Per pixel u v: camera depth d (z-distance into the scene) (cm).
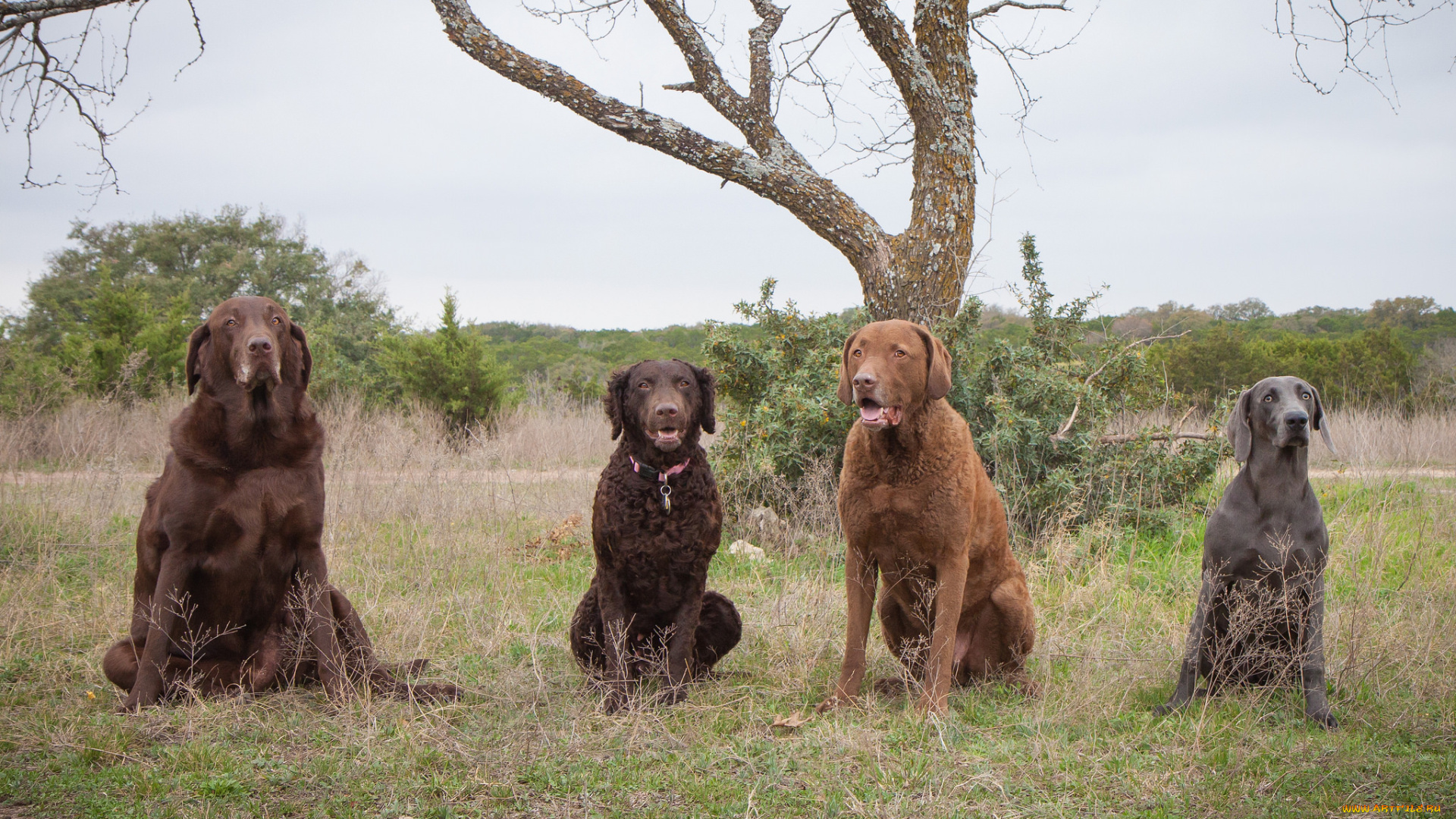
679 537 448
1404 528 799
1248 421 436
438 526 791
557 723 398
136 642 438
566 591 660
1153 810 319
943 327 789
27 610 546
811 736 384
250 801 316
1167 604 618
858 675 444
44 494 871
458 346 1817
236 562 428
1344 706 426
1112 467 790
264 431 428
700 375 473
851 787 334
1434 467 1169
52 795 318
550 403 1795
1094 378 847
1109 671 464
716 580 698
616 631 452
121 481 923
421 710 400
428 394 1788
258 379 410
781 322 876
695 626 468
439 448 1248
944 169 822
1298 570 417
